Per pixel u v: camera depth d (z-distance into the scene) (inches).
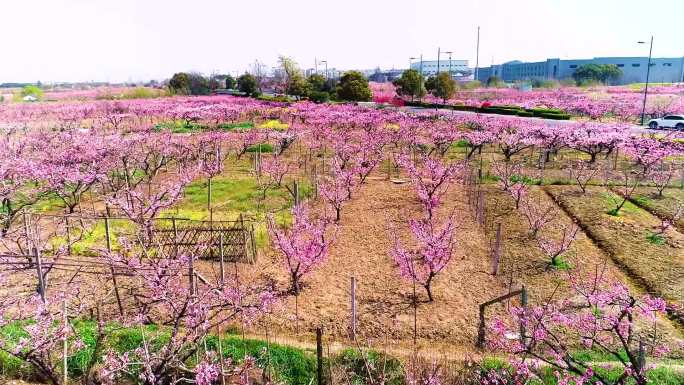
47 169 733.3
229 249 560.1
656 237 611.5
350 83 2522.1
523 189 782.5
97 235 592.4
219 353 352.2
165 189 646.5
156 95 3348.9
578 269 529.0
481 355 380.2
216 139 1173.1
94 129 1462.8
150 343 374.3
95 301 447.5
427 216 711.7
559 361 299.9
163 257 418.9
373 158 1037.2
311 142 1242.6
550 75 5585.6
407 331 417.1
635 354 362.0
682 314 434.3
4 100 3090.6
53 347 340.8
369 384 352.5
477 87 3816.4
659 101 2237.9
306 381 359.6
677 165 988.6
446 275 520.4
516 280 506.0
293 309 453.4
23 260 527.5
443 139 1187.9
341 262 557.9
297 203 715.4
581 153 1224.8
